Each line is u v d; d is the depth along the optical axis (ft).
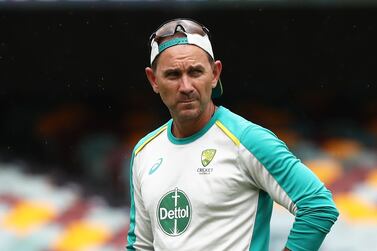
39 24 132.87
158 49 49.16
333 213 46.19
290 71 141.08
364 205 125.80
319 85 142.31
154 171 50.67
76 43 135.03
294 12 133.28
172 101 48.73
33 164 146.20
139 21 131.34
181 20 49.57
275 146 47.21
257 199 48.49
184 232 48.60
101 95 149.38
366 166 138.21
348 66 139.74
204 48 48.98
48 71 137.08
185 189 48.88
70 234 122.62
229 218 48.08
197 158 49.11
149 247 53.93
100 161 146.10
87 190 137.80
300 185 46.42
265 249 48.62
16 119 149.89
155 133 52.47
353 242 117.80
